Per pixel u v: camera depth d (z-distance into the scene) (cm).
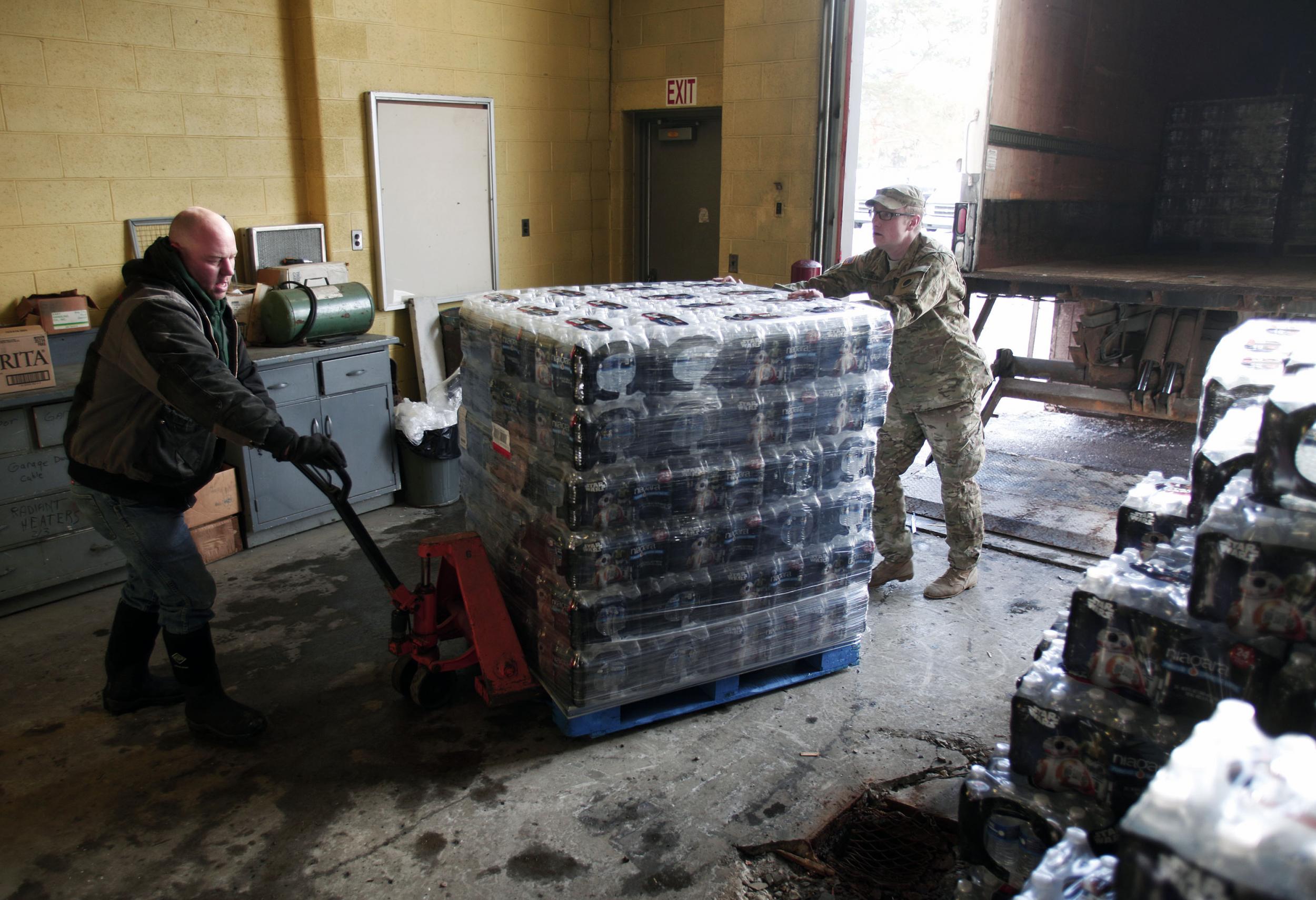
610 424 277
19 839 263
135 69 479
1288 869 91
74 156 463
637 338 276
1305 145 720
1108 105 675
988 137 533
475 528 379
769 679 340
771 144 622
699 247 733
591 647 291
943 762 299
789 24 595
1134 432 697
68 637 385
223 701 311
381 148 581
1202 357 500
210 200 521
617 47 721
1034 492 552
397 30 578
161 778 291
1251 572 155
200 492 446
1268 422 154
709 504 300
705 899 240
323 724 322
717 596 309
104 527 290
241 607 411
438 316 628
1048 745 188
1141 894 101
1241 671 159
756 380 301
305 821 271
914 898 240
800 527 321
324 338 513
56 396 398
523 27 655
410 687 329
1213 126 743
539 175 692
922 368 395
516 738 313
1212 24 810
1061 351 705
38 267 458
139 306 267
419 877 247
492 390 327
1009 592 426
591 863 253
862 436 330
